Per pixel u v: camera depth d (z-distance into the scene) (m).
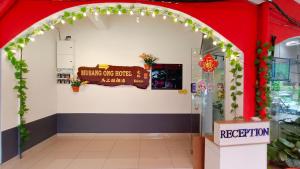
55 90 5.64
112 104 5.85
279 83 4.20
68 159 4.20
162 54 5.86
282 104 4.23
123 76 5.82
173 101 5.90
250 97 3.65
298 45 4.30
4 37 3.47
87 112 5.81
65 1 3.41
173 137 5.87
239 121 2.87
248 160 2.86
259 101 3.58
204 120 5.54
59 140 5.51
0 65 3.57
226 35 3.58
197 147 3.36
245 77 3.64
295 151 3.61
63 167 3.81
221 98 5.05
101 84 5.79
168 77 5.88
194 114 5.84
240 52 3.64
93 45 5.77
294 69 4.34
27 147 4.41
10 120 3.84
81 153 4.55
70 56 5.64
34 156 4.33
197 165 3.35
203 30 3.61
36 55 4.68
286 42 4.23
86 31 5.75
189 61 5.89
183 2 3.44
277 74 4.18
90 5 3.44
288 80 4.29
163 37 5.85
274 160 3.65
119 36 5.80
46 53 5.12
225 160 2.78
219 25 3.57
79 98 5.79
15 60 3.82
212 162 2.97
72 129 5.79
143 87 5.84
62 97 5.76
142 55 5.81
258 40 3.62
